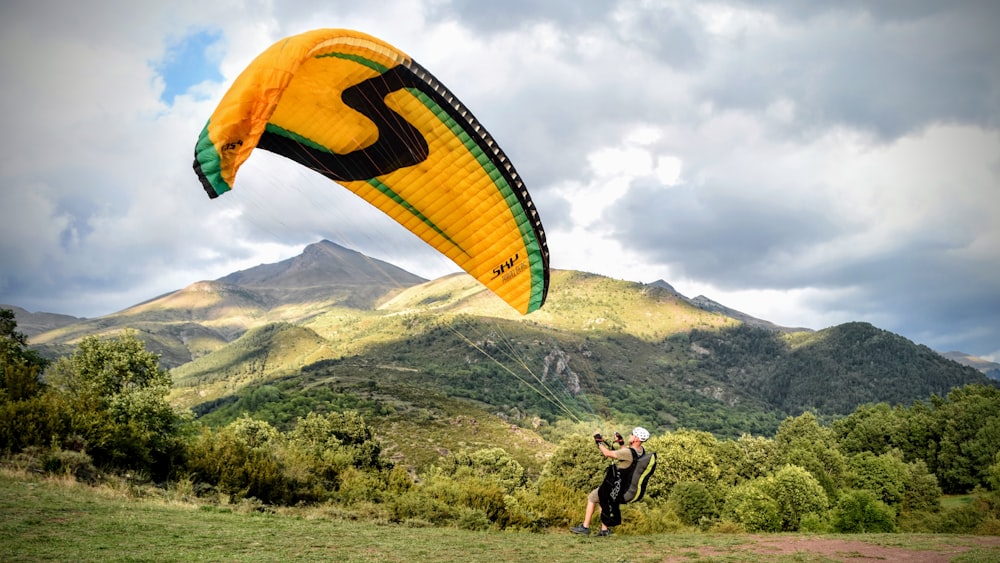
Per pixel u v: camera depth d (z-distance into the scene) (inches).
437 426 5511.8
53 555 514.0
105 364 1448.1
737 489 2689.5
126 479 1067.3
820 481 3395.7
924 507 3289.9
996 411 4375.0
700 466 3193.9
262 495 1244.5
